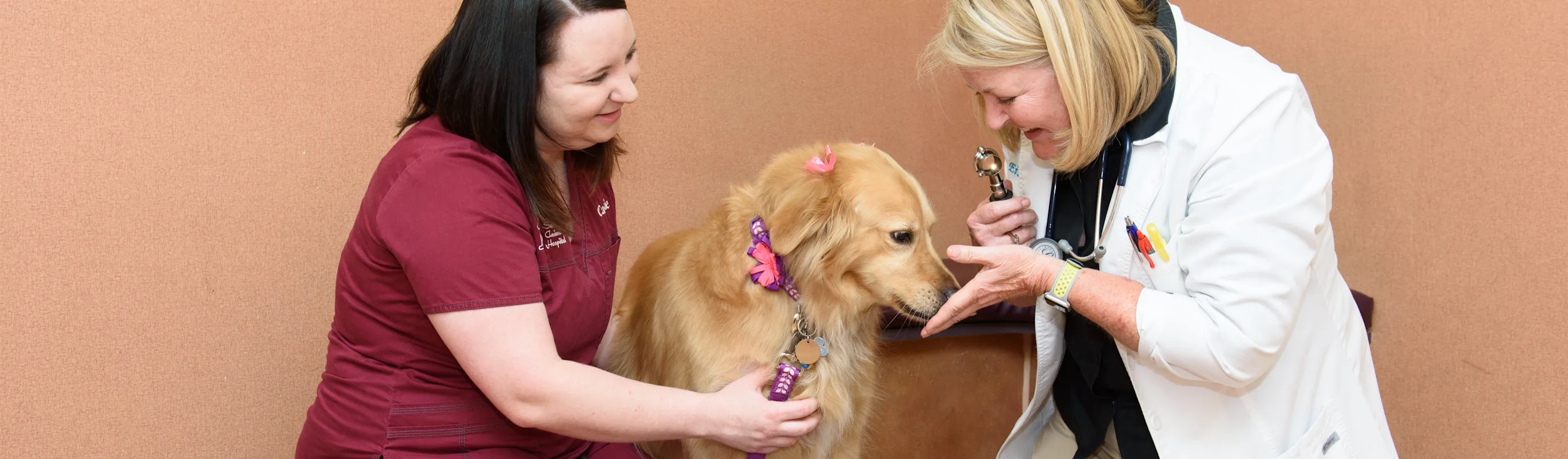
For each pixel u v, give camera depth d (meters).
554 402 1.33
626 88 1.42
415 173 1.33
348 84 2.34
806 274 1.79
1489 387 2.25
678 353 1.83
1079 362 1.89
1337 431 1.73
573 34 1.33
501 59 1.32
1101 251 1.73
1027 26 1.51
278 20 2.22
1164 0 1.74
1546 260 2.10
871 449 2.19
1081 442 1.97
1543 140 2.08
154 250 2.14
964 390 2.30
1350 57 2.47
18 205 1.98
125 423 2.15
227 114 2.19
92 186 2.05
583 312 1.58
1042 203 1.95
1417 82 2.32
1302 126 1.54
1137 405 1.87
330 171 2.35
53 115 1.99
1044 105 1.57
